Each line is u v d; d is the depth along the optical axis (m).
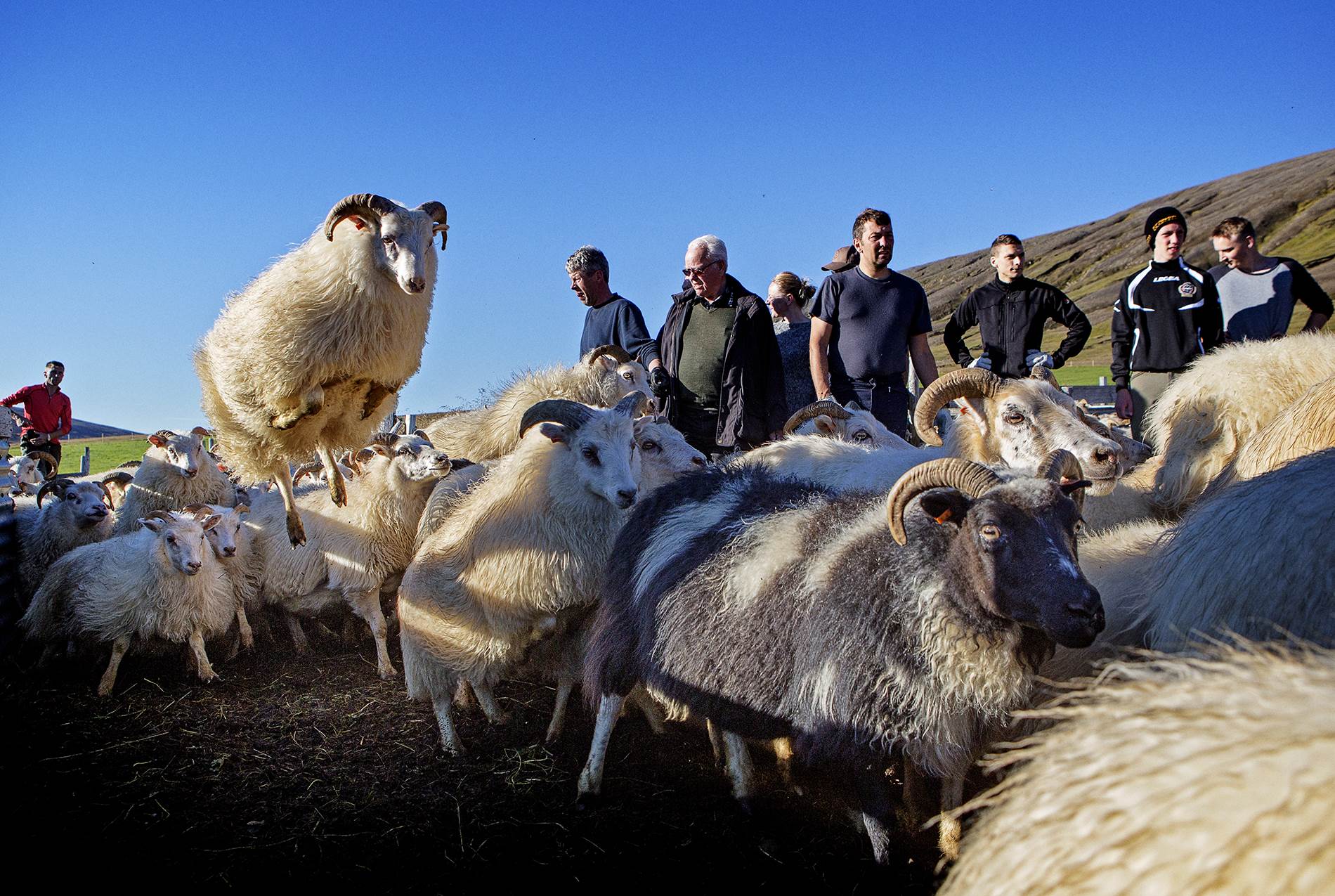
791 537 4.62
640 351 8.17
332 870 4.49
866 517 4.43
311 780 5.53
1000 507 3.76
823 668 4.13
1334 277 99.81
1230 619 3.42
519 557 5.85
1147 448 5.89
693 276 7.44
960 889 2.00
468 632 6.05
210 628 8.01
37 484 14.84
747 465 5.54
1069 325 8.02
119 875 4.41
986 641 3.85
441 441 9.23
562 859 4.55
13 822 4.89
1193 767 1.68
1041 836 1.86
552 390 8.25
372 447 8.43
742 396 7.45
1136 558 4.39
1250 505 3.51
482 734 6.32
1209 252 125.75
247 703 7.04
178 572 7.63
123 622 7.57
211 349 6.62
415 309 6.47
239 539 8.74
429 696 6.43
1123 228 170.88
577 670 6.15
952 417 6.58
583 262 8.55
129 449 36.25
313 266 6.13
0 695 7.17
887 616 3.99
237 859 4.57
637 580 5.24
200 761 5.78
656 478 7.18
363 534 8.42
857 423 6.98
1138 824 1.69
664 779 5.47
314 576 8.65
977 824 2.21
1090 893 1.69
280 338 6.11
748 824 4.85
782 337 8.91
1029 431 5.46
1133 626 3.99
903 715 3.96
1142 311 7.35
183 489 10.50
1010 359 7.97
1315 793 1.49
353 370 6.36
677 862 4.50
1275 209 142.50
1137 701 1.96
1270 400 5.19
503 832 4.84
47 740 6.10
